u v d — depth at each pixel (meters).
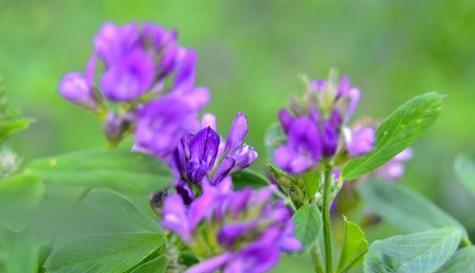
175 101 0.33
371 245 0.37
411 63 0.71
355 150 0.34
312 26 0.77
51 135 0.61
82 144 0.62
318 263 0.36
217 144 0.36
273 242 0.32
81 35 0.71
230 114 0.72
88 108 0.34
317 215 0.35
